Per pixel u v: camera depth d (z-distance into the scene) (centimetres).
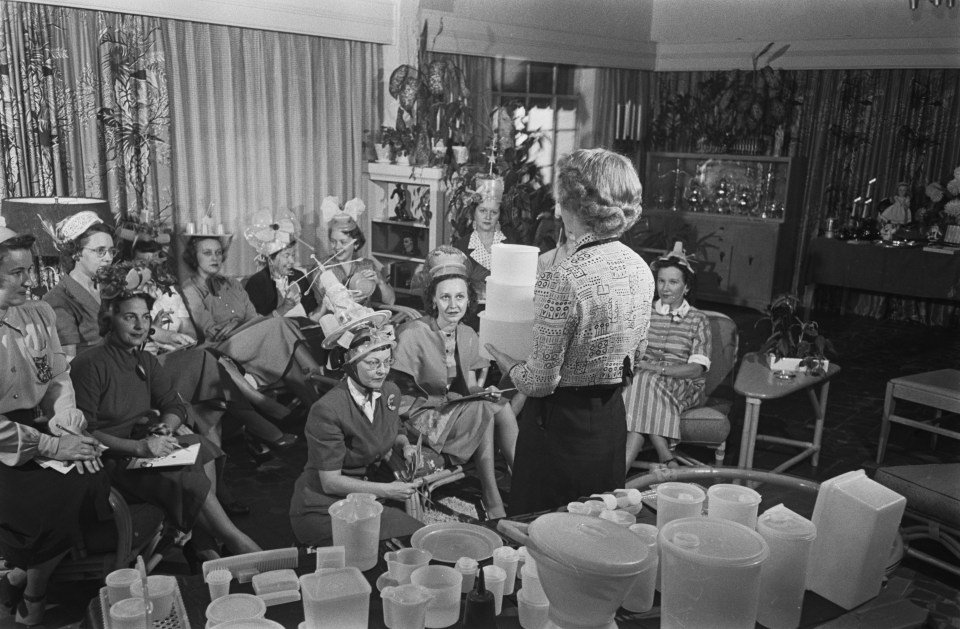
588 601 105
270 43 509
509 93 686
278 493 366
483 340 215
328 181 560
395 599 129
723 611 116
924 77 692
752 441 363
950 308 711
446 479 330
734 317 726
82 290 350
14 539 246
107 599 143
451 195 557
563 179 200
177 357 361
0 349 254
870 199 729
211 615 131
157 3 440
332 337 248
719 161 787
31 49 394
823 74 732
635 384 368
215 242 416
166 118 455
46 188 407
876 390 539
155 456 275
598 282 195
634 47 771
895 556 167
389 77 587
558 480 209
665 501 149
